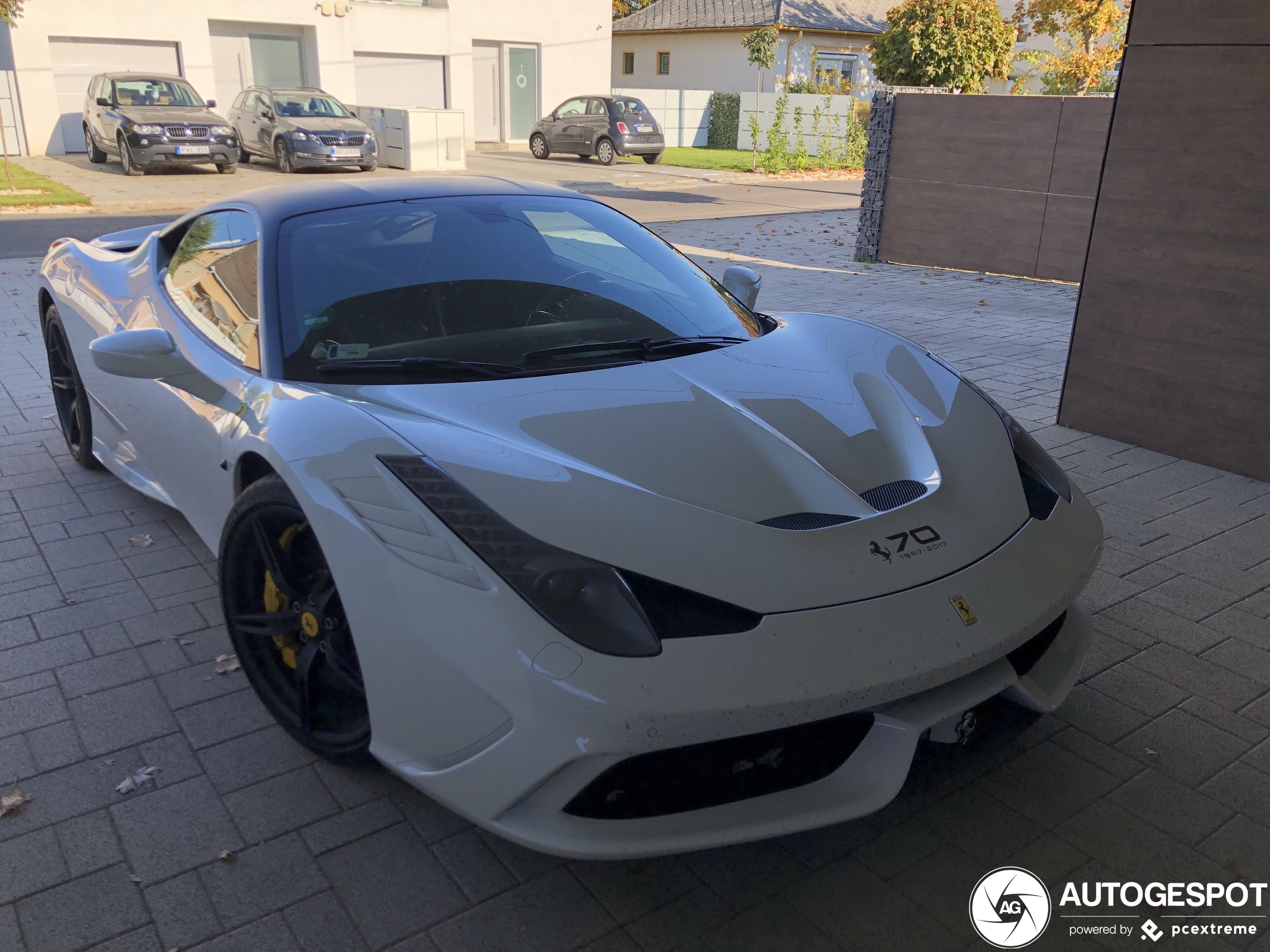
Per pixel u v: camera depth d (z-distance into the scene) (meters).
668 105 30.19
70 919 1.97
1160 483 4.39
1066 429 5.15
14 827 2.23
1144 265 4.65
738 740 1.82
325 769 2.44
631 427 2.19
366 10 23.55
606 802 1.81
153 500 3.67
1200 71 4.29
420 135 19.50
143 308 3.35
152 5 20.91
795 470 2.15
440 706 1.85
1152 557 3.64
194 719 2.63
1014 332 7.56
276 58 23.00
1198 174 4.37
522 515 1.88
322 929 1.96
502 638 1.76
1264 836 2.24
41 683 2.79
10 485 4.26
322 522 2.04
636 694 1.69
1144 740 2.57
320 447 2.13
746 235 12.98
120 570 3.47
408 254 2.80
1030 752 2.52
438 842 2.19
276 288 2.62
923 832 2.25
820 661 1.78
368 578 1.94
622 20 37.34
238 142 17.47
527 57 27.11
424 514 1.91
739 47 33.41
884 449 2.33
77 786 2.37
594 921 1.99
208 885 2.07
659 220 14.21
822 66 33.69
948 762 2.48
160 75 18.23
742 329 2.92
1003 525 2.21
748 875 2.12
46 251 10.39
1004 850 2.19
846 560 1.95
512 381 2.37
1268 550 3.71
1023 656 2.28
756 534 1.94
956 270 10.52
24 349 6.56
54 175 17.11
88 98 18.64
